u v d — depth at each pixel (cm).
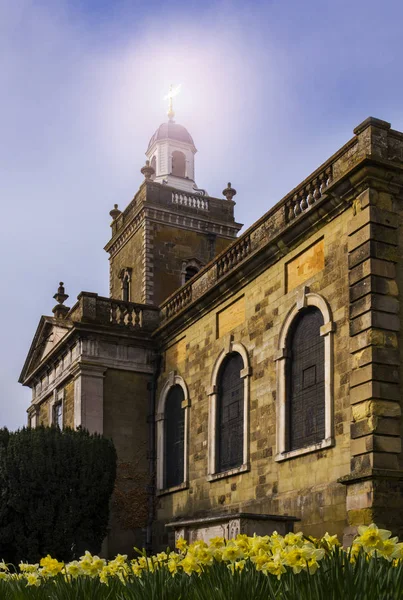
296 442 2216
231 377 2667
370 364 1873
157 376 3212
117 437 3108
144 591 658
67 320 3300
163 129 4669
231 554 798
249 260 2509
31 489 2512
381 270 1942
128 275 3997
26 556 2486
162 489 3030
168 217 3916
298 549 663
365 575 561
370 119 2020
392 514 1788
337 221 2131
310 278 2233
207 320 2844
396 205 2016
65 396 3319
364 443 1847
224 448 2641
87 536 2569
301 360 2253
